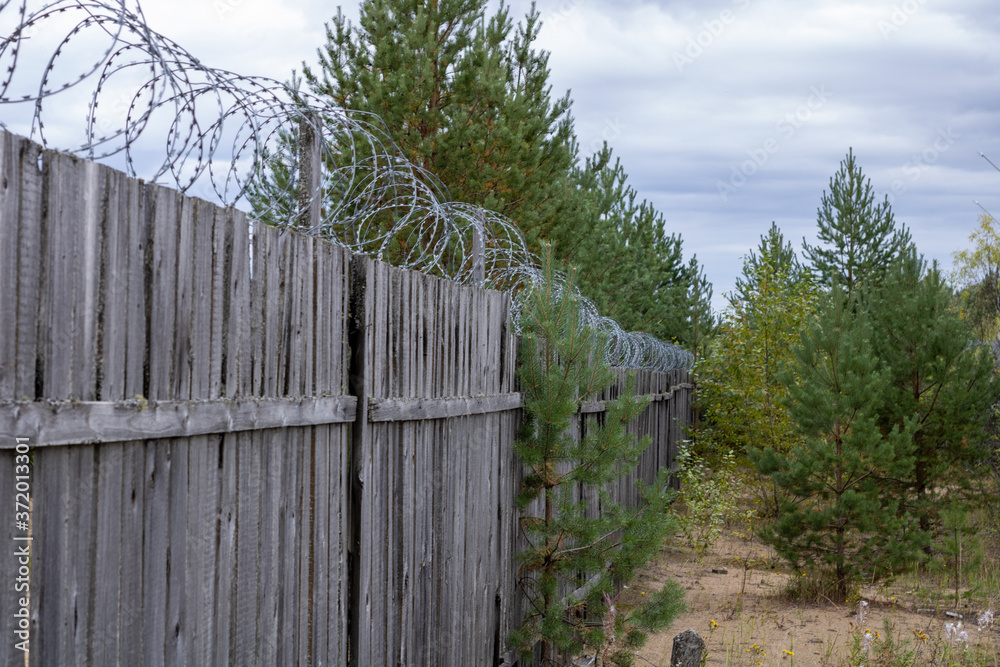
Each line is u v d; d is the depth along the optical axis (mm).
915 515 10000
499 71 10055
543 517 6414
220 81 2988
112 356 2258
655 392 11867
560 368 5641
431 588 4355
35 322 2027
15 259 1973
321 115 3717
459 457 4727
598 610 5746
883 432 10609
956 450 10227
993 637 7391
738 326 14164
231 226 2754
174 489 2512
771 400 13062
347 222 4121
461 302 4789
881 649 6602
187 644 2570
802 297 13875
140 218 2350
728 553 10992
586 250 13773
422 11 9586
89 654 2205
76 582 2164
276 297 3016
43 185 2041
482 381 5113
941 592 8742
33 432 2008
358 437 3592
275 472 3041
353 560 3600
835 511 8875
